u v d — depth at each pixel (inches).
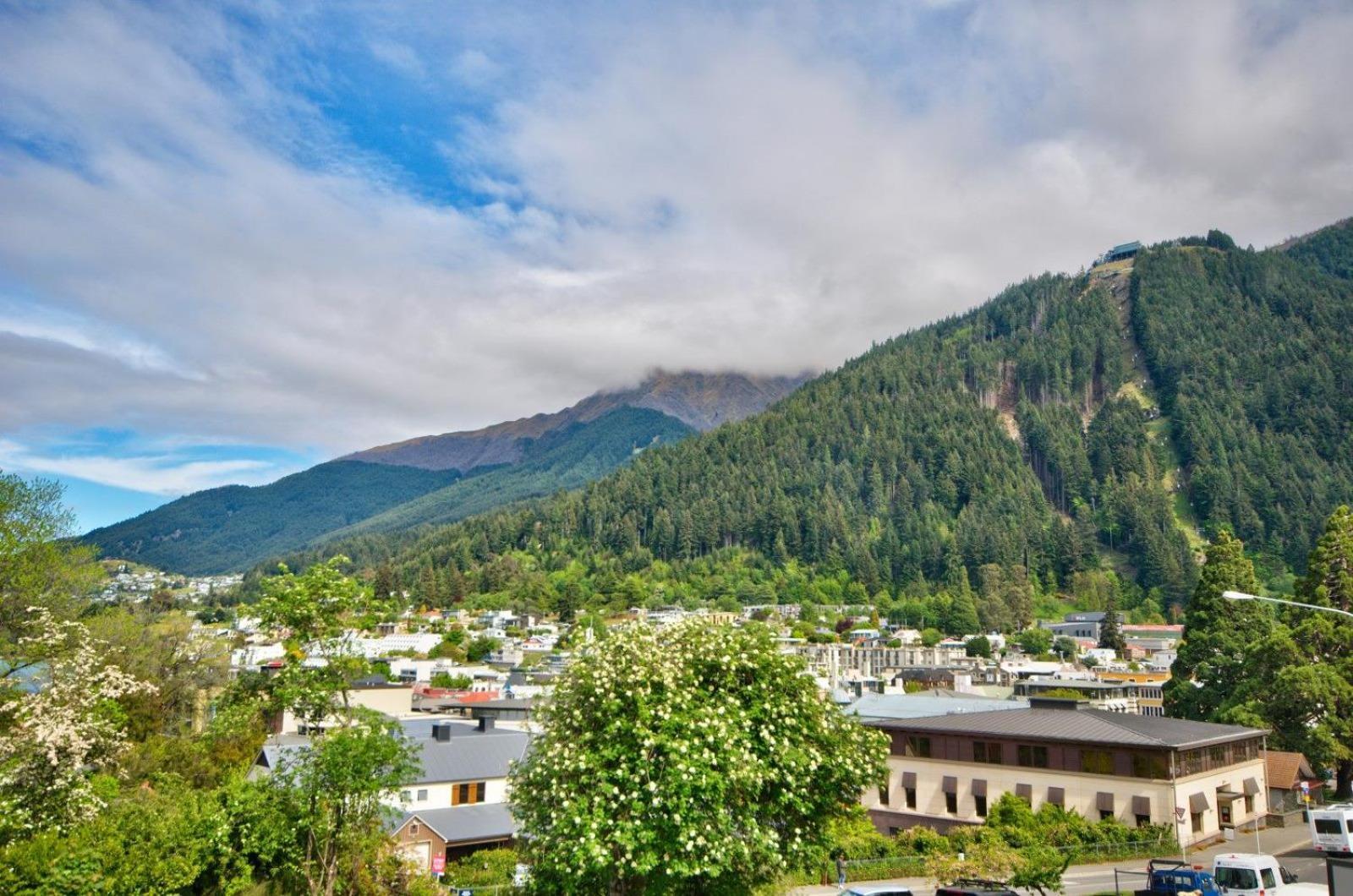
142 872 1095.0
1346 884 948.0
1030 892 1498.5
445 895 1475.1
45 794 1130.7
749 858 997.2
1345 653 2714.1
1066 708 2736.2
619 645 1068.5
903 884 1678.2
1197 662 3292.3
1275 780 2417.6
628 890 1027.3
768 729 1049.5
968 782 2277.3
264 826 1189.1
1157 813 1979.6
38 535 1936.5
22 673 1378.0
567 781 1011.3
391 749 1154.0
